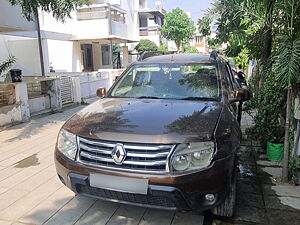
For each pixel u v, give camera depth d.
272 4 4.09
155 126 2.62
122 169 2.49
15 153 5.05
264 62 5.25
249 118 7.39
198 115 2.90
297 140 3.79
